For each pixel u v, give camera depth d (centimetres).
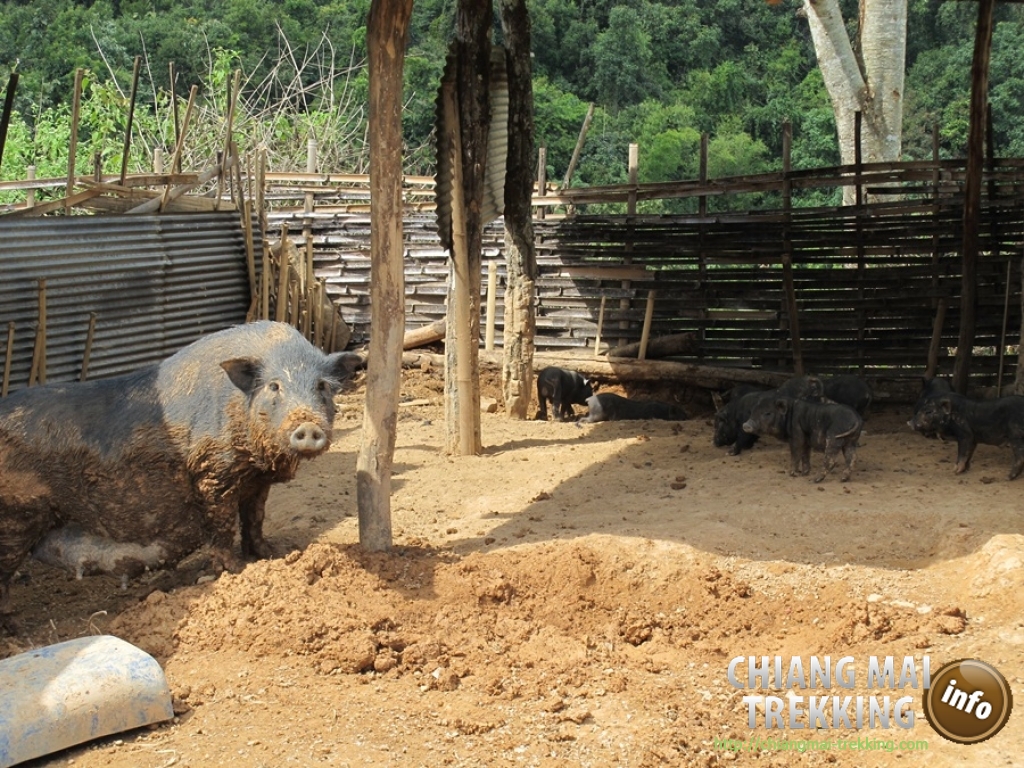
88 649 618
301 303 1667
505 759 578
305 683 658
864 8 2389
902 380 1388
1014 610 698
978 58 1185
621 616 748
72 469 754
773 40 4178
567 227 1623
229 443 751
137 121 2572
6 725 557
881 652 679
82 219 1247
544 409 1458
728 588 749
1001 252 1388
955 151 3397
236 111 2628
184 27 3522
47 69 3309
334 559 756
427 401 1502
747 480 987
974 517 829
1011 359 1376
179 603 732
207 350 769
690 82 3831
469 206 1128
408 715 624
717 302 1544
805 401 992
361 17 3803
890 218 1429
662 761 580
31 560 895
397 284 784
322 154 2638
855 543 808
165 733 600
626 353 1572
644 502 931
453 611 733
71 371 1238
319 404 730
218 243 1475
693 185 1534
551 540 814
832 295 1471
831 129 3516
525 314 1365
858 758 580
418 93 3300
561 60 3906
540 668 684
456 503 984
